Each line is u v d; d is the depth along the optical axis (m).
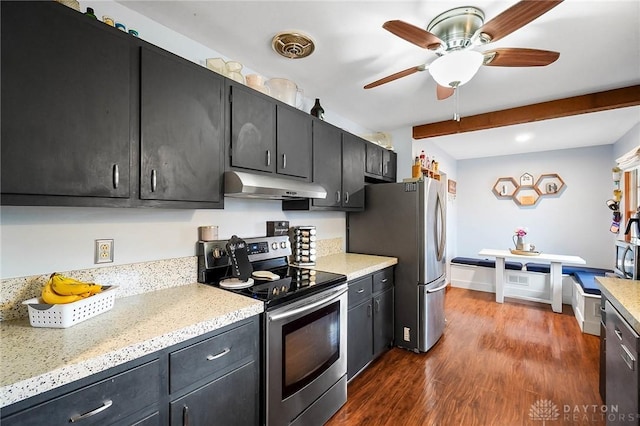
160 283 1.64
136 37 1.29
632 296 1.65
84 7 1.41
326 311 1.85
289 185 1.90
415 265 2.82
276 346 1.50
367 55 2.02
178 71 1.43
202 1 1.51
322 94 2.67
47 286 1.12
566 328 3.33
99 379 0.91
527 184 5.14
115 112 1.21
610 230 4.25
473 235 5.65
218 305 1.38
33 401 0.79
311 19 1.65
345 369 2.03
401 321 2.88
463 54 1.52
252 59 2.08
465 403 2.01
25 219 1.22
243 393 1.36
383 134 3.57
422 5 1.53
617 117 3.28
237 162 1.71
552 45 1.86
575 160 4.78
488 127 3.16
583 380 2.27
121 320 1.18
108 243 1.46
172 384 1.10
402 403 2.02
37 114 1.01
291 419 1.58
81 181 1.11
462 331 3.27
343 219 3.25
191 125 1.48
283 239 2.29
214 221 1.97
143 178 1.30
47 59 1.04
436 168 3.91
